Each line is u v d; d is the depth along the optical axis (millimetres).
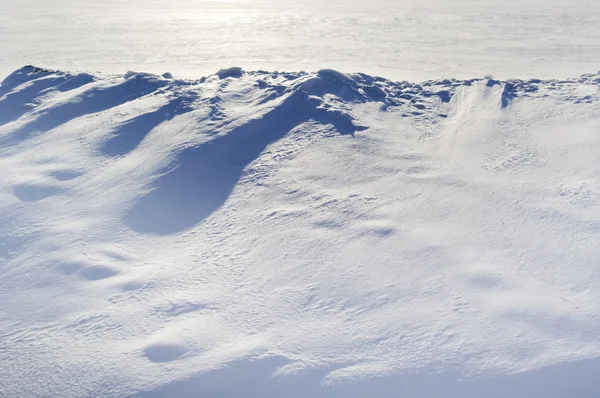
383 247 5785
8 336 5199
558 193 6512
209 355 4586
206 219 6887
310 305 5102
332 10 47125
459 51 28047
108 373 4570
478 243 5703
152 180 7719
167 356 4648
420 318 4758
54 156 8648
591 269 5133
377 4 52375
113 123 9391
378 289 5191
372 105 9594
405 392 4148
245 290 5422
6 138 9445
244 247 6152
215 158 8047
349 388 4195
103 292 5691
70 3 51094
